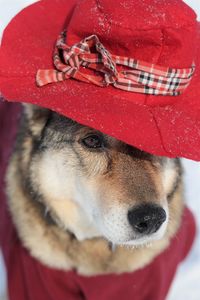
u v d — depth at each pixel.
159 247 0.70
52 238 0.69
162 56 0.51
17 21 0.58
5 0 1.46
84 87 0.53
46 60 0.56
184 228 0.76
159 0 0.50
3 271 0.85
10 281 0.73
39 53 0.56
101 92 0.53
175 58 0.52
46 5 0.60
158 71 0.52
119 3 0.50
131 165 0.59
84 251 0.69
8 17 1.38
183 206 0.74
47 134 0.65
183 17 0.51
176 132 0.51
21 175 0.70
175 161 0.67
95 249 0.69
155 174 0.59
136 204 0.56
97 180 0.60
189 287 0.88
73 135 0.62
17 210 0.71
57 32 0.58
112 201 0.57
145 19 0.49
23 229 0.71
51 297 0.72
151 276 0.71
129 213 0.56
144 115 0.51
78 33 0.53
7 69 0.55
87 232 0.68
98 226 0.61
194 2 1.52
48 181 0.66
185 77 0.54
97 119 0.49
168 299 0.85
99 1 0.52
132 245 0.63
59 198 0.66
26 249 0.70
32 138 0.68
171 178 0.66
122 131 0.49
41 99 0.51
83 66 0.54
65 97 0.51
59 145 0.63
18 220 0.71
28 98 0.51
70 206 0.67
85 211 0.64
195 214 0.97
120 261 0.69
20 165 0.70
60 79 0.54
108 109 0.51
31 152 0.68
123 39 0.50
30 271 0.71
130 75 0.52
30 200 0.69
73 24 0.54
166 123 0.51
